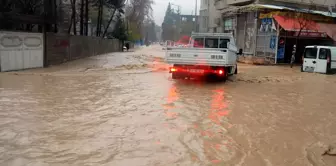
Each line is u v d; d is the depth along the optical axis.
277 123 6.88
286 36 26.53
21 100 8.52
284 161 4.68
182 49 12.60
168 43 14.64
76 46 23.92
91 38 29.14
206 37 15.01
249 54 29.81
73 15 28.09
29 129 5.90
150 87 11.49
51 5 18.00
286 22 25.56
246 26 30.80
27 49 16.44
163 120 6.81
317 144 5.52
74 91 10.23
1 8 16.75
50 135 5.59
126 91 10.49
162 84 12.33
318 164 4.62
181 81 13.34
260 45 28.55
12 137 5.41
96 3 37.34
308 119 7.34
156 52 44.00
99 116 7.02
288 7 28.34
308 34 26.52
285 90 11.80
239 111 7.94
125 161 4.52
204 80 13.85
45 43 17.81
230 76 15.74
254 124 6.73
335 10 31.55
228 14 33.09
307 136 5.99
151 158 4.65
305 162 4.65
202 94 10.27
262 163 4.57
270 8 26.61
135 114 7.29
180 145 5.25
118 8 39.59
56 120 6.59
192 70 12.85
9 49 15.23
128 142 5.33
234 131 6.16
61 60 20.42
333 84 13.91
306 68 19.44
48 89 10.45
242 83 13.35
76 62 21.55
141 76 14.87
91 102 8.53
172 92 10.51
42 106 7.87
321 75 17.66
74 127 6.12
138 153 4.84
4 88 10.38
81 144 5.17
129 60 25.02
